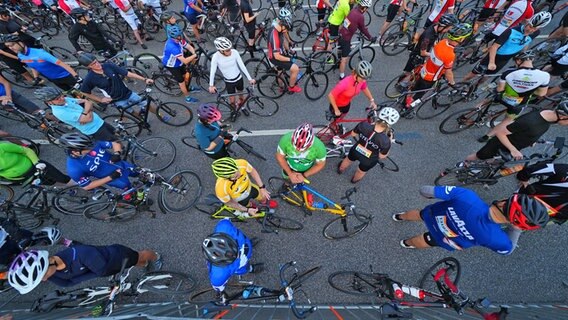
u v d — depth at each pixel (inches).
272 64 266.2
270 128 262.2
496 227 122.5
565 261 175.3
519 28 221.1
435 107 256.2
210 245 117.1
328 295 171.0
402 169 225.0
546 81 179.3
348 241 190.5
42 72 237.6
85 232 203.2
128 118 244.5
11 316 140.5
